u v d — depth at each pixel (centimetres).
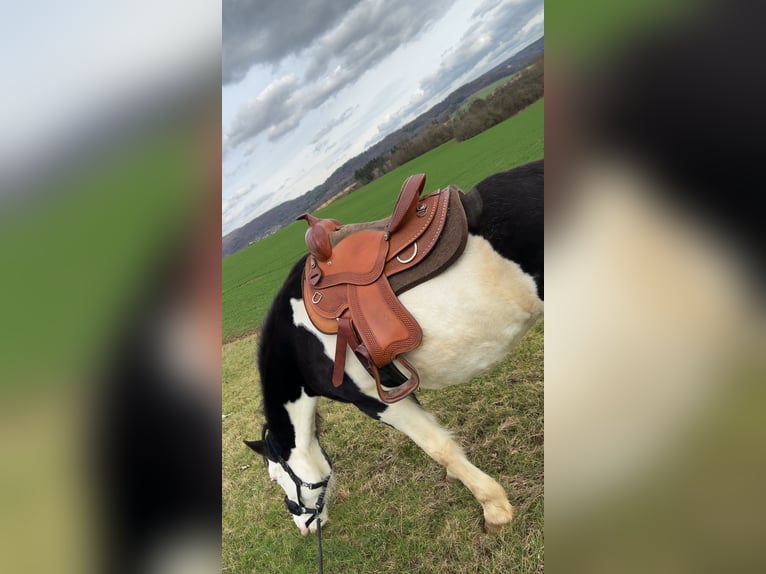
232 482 213
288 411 151
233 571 184
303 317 132
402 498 160
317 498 158
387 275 113
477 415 163
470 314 108
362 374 125
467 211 109
